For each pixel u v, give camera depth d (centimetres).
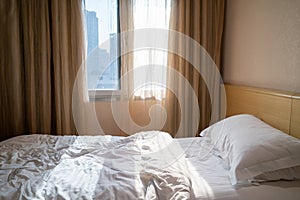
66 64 248
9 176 138
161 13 263
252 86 221
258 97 198
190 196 122
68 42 250
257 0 211
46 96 248
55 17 241
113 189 120
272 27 192
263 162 135
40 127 254
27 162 157
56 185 126
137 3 259
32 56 241
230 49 260
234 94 239
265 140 145
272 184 133
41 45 242
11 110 245
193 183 135
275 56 190
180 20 261
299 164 133
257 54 213
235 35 249
